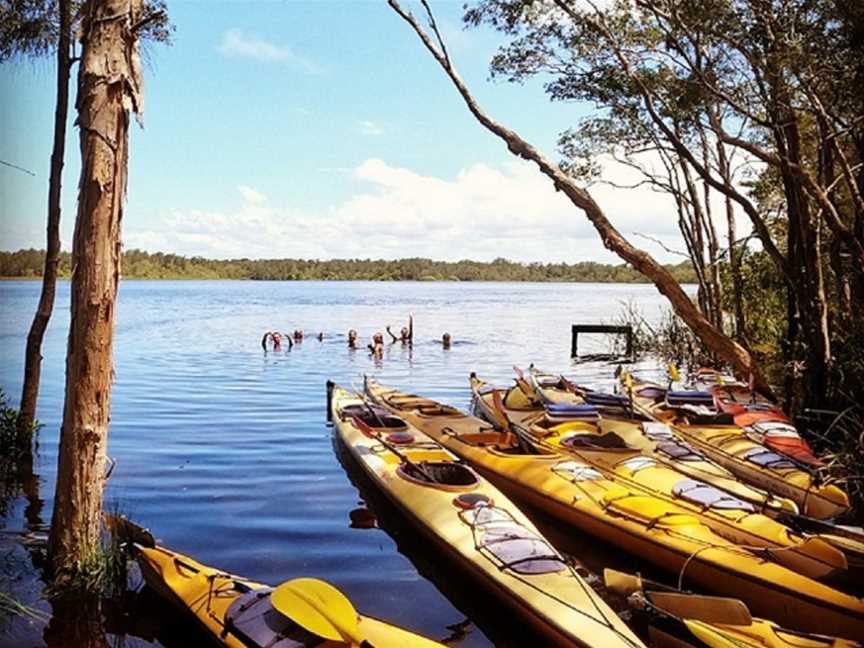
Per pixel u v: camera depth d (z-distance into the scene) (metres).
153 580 6.33
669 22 14.02
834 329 17.44
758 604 6.53
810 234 15.19
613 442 9.66
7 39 10.34
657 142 20.81
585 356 27.70
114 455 11.45
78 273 6.41
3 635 5.71
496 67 15.79
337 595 5.10
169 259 172.38
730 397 14.38
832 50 12.00
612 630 5.57
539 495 8.69
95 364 6.49
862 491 9.22
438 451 9.55
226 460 11.27
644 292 122.31
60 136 10.58
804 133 18.08
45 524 8.14
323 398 17.16
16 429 10.97
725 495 7.92
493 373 22.33
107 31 6.37
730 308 25.95
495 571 6.47
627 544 7.65
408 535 8.22
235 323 41.62
